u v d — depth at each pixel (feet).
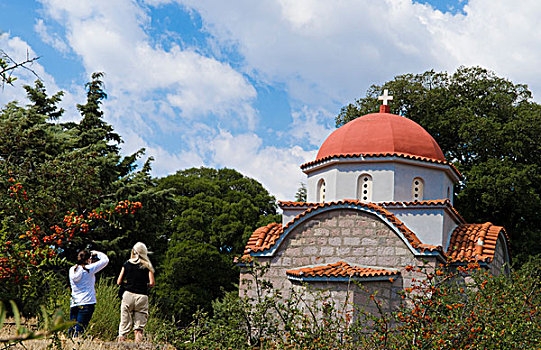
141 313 37.78
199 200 130.31
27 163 57.31
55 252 31.78
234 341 34.55
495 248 56.44
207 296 114.93
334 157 62.69
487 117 102.12
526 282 38.68
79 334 34.99
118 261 81.56
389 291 51.34
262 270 41.32
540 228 100.83
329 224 55.01
